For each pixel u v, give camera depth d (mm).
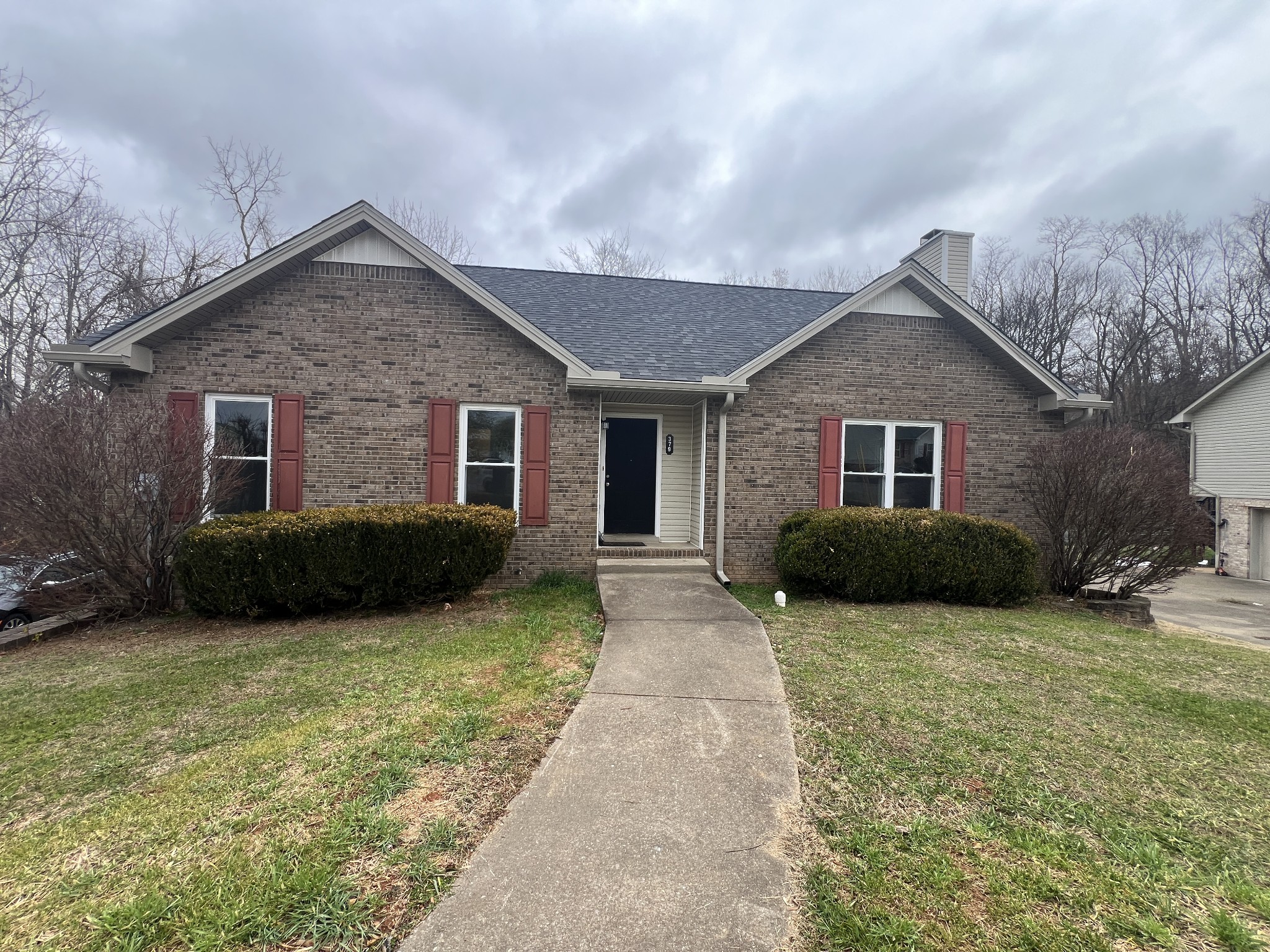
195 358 7656
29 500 5926
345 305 7961
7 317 13727
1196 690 4598
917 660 5109
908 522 7555
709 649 5121
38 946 1920
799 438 8992
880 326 9195
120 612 6664
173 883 2207
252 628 6215
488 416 8328
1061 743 3549
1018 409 9492
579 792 2807
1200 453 18266
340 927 1958
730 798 2781
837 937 1934
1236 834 2658
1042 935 1988
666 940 1890
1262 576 16453
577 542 8414
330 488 7934
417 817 2615
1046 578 9141
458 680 4434
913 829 2586
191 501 6793
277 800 2779
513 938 1884
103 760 3281
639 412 10008
